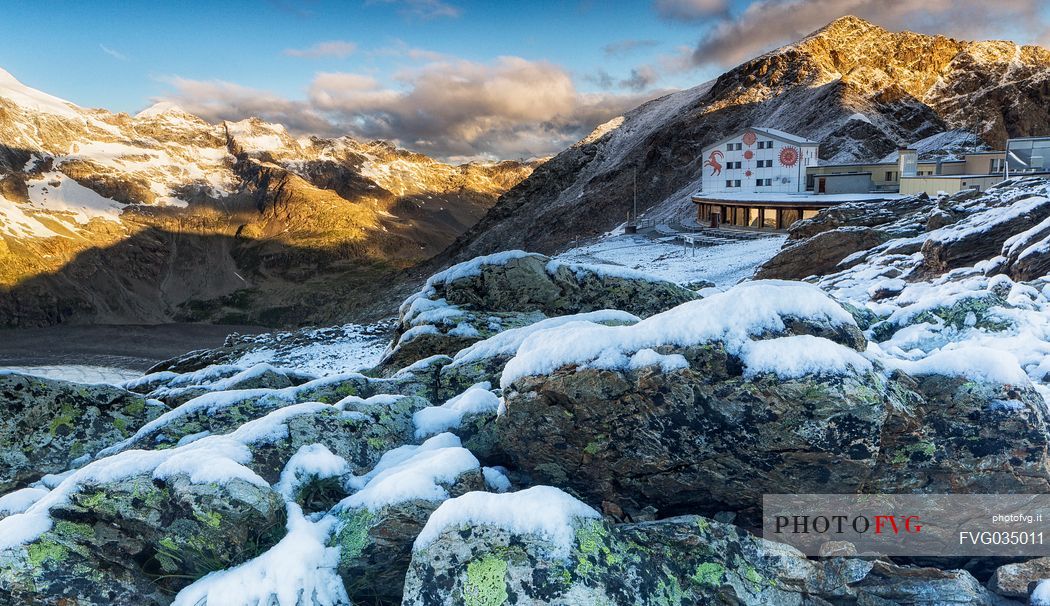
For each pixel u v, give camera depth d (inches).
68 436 357.1
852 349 266.1
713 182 3703.3
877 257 1322.6
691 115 6058.1
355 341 1406.3
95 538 252.4
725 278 1882.4
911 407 264.4
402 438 333.4
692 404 265.4
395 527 251.1
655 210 4874.5
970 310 479.8
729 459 265.3
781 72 6156.5
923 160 3129.9
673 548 251.1
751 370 258.1
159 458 271.0
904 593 252.8
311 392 382.6
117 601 242.5
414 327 626.5
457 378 418.9
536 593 217.9
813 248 1626.5
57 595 237.8
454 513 236.4
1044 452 258.7
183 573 252.5
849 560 260.8
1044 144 2471.7
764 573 249.1
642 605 225.1
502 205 6850.4
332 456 293.9
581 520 239.3
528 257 676.7
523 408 297.9
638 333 287.0
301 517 262.1
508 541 227.9
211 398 362.6
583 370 283.1
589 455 290.2
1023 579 253.9
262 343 1441.9
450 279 684.1
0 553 237.8
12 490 332.5
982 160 2989.7
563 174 6909.5
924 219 1630.2
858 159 4387.3
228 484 250.8
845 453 248.1
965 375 273.1
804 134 4985.2
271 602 229.1
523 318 644.1
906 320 492.4
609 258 2834.6
